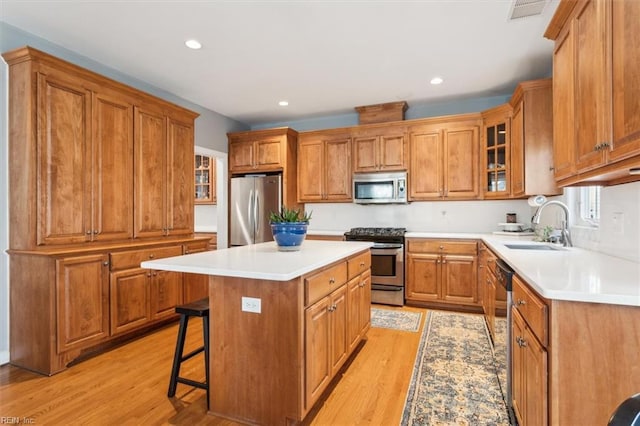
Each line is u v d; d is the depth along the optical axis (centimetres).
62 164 255
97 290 264
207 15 244
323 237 458
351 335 248
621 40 125
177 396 210
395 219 481
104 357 265
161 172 340
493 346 262
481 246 373
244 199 495
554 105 202
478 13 243
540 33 270
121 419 187
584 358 121
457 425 180
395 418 186
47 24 254
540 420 131
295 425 177
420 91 404
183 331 207
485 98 428
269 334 178
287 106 459
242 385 184
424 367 246
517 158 337
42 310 237
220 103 446
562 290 122
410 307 409
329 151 485
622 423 61
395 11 240
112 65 328
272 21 252
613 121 132
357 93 409
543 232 304
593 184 210
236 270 166
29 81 237
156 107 335
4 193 246
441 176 426
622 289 123
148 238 324
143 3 229
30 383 225
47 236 246
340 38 278
